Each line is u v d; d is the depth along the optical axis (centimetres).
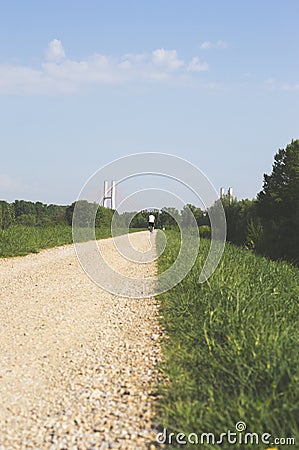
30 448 461
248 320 721
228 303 833
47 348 764
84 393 586
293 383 498
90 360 707
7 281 1406
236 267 1229
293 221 1908
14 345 775
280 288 1030
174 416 501
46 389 600
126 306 1109
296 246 1822
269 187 2408
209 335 727
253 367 552
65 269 1705
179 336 788
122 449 460
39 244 2420
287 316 804
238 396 516
